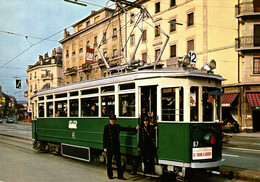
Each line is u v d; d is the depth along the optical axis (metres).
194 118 6.39
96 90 8.47
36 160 9.82
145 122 6.63
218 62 24.22
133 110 7.08
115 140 6.95
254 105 21.61
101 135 8.10
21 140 18.31
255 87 22.53
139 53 31.66
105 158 8.07
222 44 23.94
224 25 23.84
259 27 22.73
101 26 37.75
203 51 25.09
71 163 9.25
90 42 40.41
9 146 14.45
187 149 6.16
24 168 8.27
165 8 28.64
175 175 6.92
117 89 7.63
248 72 22.78
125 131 7.32
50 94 11.12
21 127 40.38
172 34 27.80
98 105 8.34
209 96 6.74
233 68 23.33
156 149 6.66
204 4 24.92
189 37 26.16
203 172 6.57
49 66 57.94
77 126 9.25
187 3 26.36
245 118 22.72
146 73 6.95
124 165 7.51
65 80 48.00
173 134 6.38
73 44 45.19
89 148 8.62
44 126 11.59
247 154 11.24
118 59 34.22
